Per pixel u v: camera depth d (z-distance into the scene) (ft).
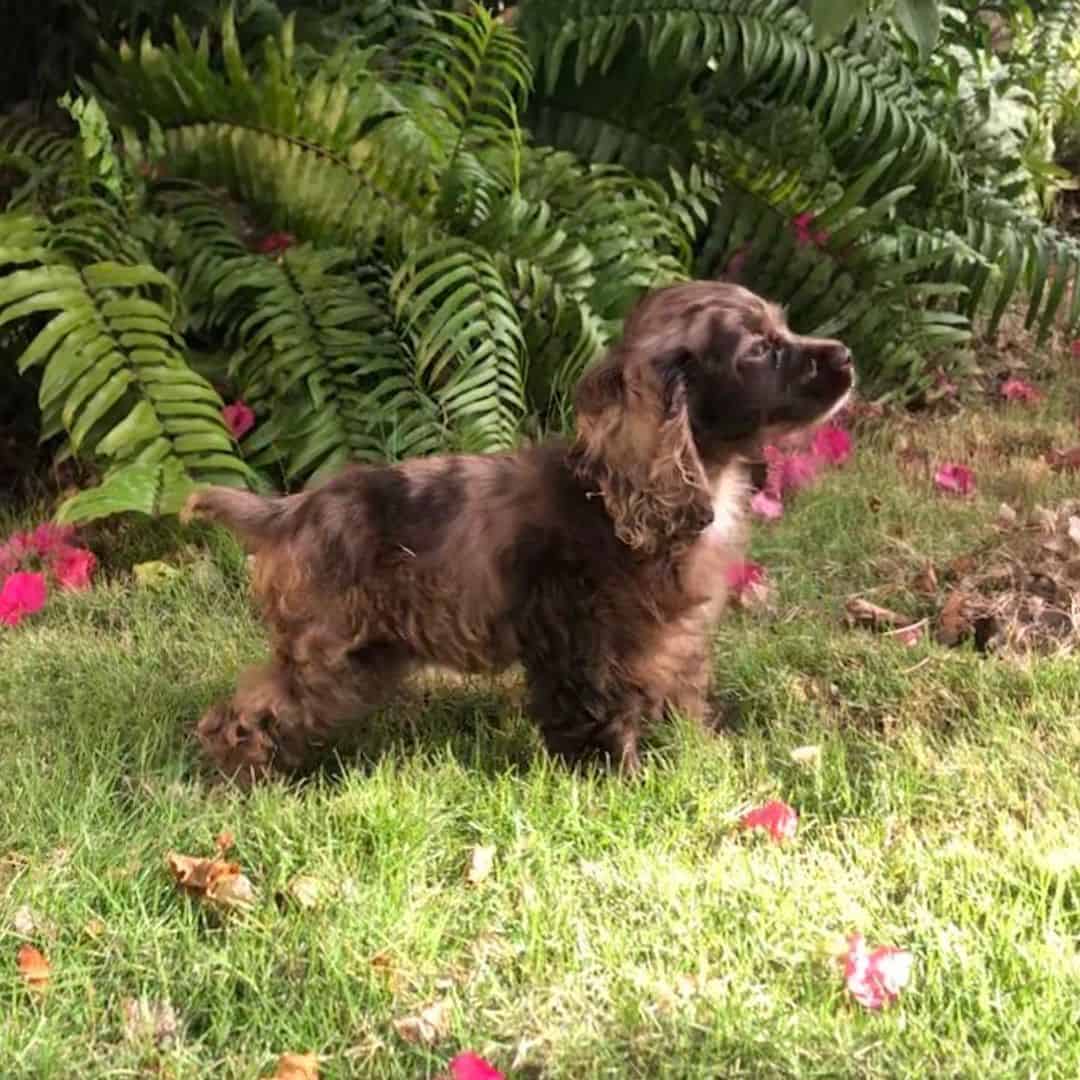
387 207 5.27
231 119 5.30
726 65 5.92
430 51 5.80
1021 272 6.28
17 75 5.93
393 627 3.62
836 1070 2.61
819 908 3.02
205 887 3.12
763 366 3.40
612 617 3.51
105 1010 2.85
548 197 5.51
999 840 3.22
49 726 3.87
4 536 4.98
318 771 3.71
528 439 5.28
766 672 4.02
